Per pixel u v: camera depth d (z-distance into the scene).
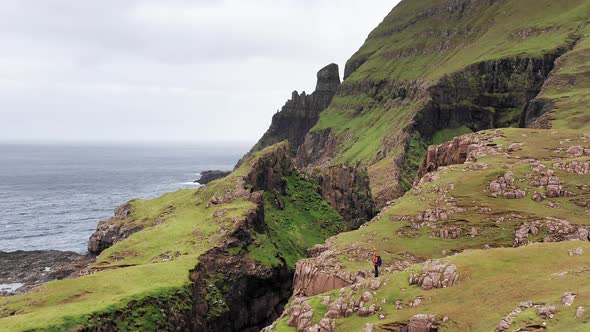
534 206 74.12
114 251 100.62
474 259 51.56
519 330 37.00
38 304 70.62
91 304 67.56
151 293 74.38
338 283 67.44
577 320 35.06
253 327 98.44
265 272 100.69
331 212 146.75
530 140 96.38
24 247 167.88
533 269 47.59
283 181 144.50
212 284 89.50
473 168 88.00
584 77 158.75
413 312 47.03
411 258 69.50
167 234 106.25
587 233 65.88
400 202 86.94
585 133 97.56
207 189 128.62
